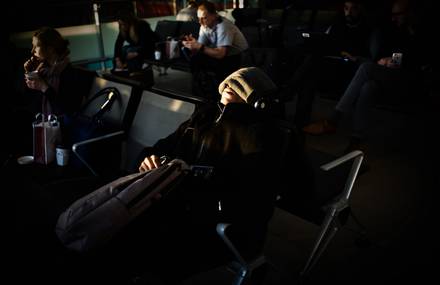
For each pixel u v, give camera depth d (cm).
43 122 231
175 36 580
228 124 164
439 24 348
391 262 209
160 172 145
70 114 251
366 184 291
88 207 133
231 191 156
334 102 487
